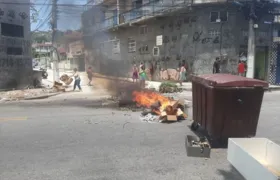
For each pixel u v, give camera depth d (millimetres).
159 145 6359
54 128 8016
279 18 22719
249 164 3529
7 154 5785
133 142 6590
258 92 6004
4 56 19375
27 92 17719
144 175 4711
